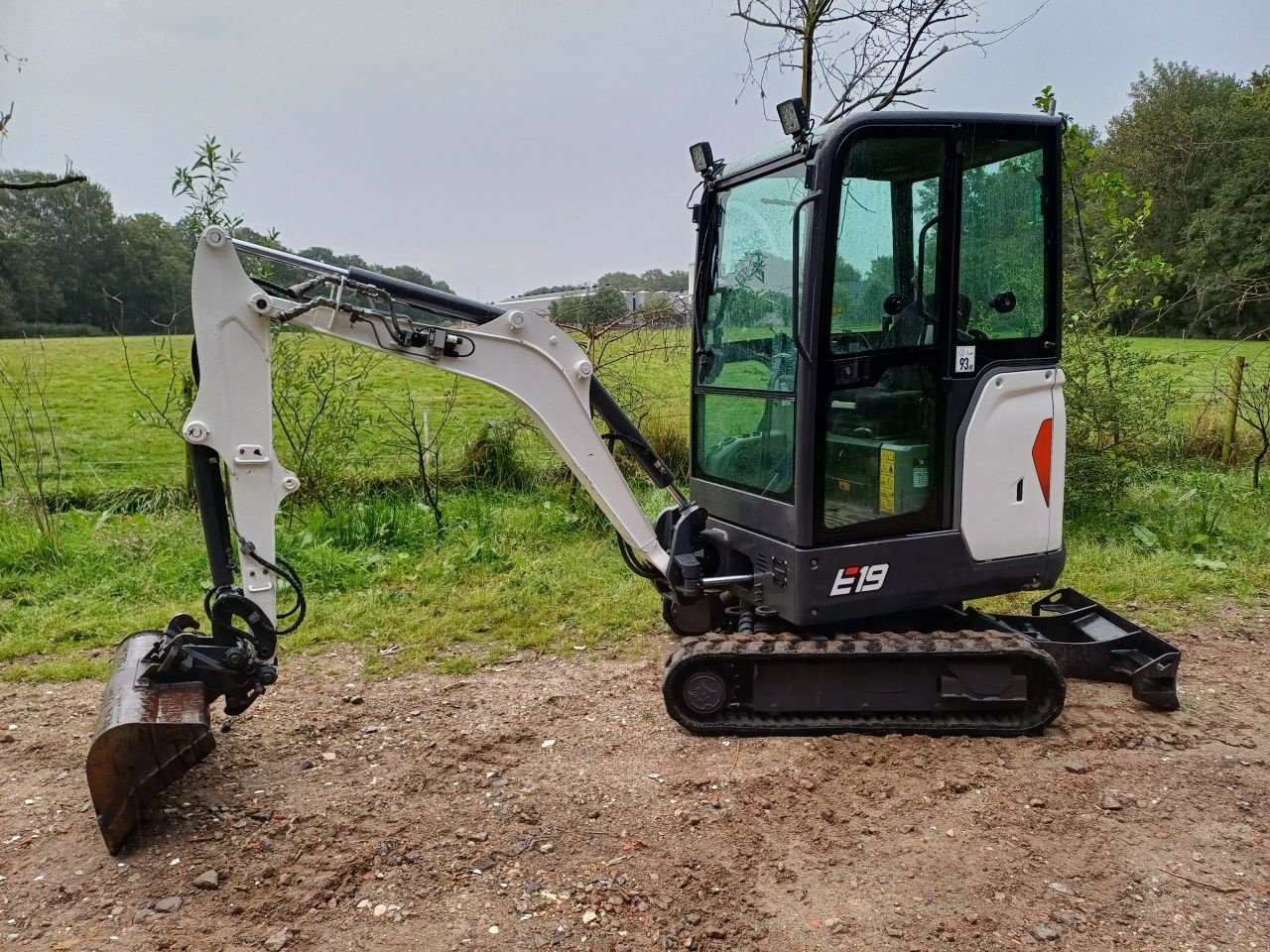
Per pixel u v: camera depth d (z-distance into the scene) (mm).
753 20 7070
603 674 4820
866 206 3727
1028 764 3771
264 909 2832
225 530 3682
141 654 3789
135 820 3139
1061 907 2826
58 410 12961
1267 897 2887
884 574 3918
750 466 4258
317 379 7906
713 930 2709
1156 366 9445
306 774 3729
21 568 6473
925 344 3898
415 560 6738
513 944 2662
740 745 3936
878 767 3732
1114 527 7332
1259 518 7672
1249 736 4070
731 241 4426
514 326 3887
